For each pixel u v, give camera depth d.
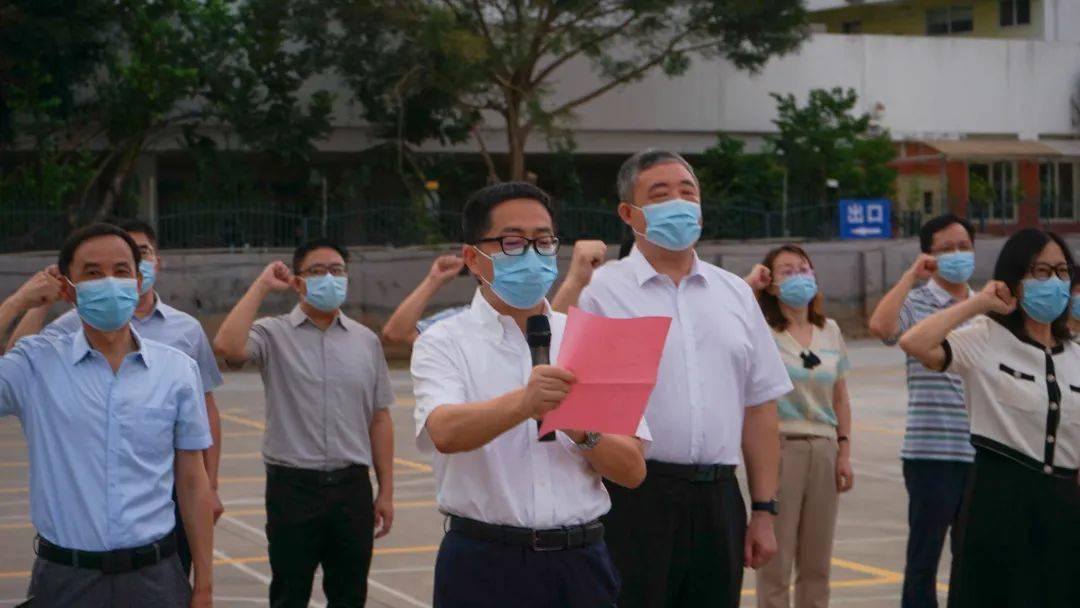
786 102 35.12
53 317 22.20
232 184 30.47
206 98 30.67
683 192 5.62
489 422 4.11
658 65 33.12
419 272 27.06
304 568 7.20
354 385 7.25
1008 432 6.16
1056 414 6.13
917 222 32.78
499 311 4.56
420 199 29.41
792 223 30.84
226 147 31.03
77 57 26.98
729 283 5.74
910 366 7.73
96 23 26.80
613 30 29.84
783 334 7.42
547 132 29.55
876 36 39.12
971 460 7.54
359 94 30.58
